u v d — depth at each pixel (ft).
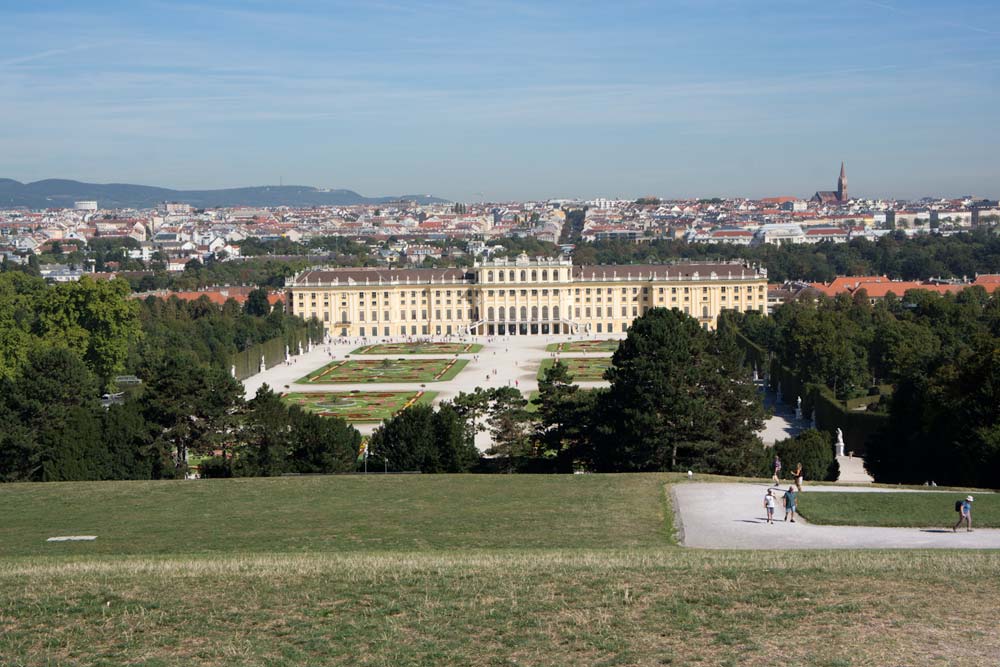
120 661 268.62
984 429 561.84
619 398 634.43
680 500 483.10
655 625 285.84
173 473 646.33
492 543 408.87
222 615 298.97
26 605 308.60
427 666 263.08
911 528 419.54
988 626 278.67
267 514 476.13
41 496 524.52
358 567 345.92
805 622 285.23
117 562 363.15
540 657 266.36
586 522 443.73
